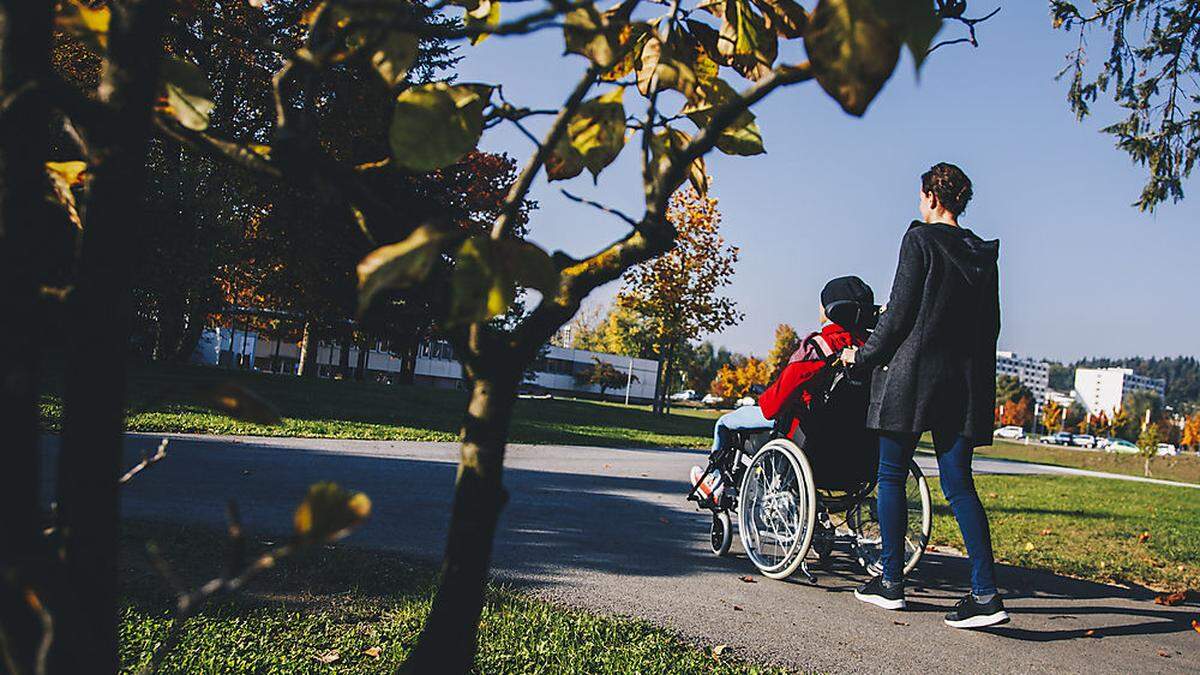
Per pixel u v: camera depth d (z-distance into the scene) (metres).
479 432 0.96
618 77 1.16
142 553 4.19
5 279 0.72
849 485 5.25
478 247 0.75
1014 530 8.28
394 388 29.52
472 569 0.95
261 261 22.17
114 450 0.79
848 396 4.84
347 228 0.89
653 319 32.16
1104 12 10.28
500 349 0.96
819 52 0.67
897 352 4.35
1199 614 5.05
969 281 4.27
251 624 3.28
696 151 0.93
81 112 0.77
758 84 0.89
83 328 0.77
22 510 0.73
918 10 0.66
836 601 4.68
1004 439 97.50
